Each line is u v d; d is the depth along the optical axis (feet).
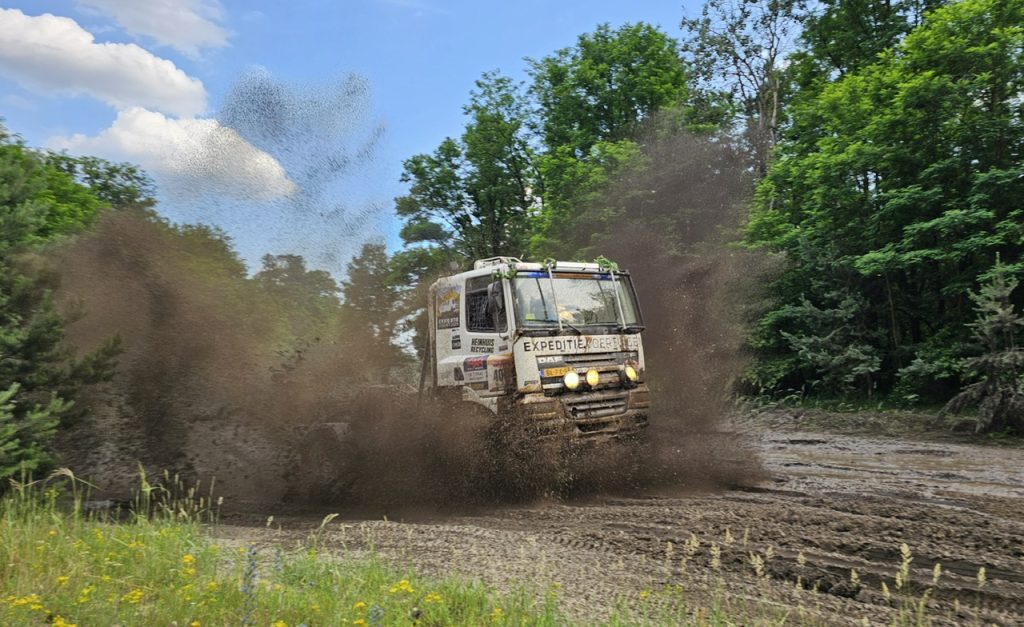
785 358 74.43
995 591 16.35
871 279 70.90
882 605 15.99
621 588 17.19
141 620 13.94
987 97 63.82
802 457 41.83
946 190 65.51
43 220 29.43
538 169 101.09
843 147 71.61
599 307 33.65
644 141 86.22
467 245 121.90
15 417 26.20
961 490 29.48
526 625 14.12
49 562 16.79
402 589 15.75
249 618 13.83
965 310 65.21
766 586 17.13
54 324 27.12
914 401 64.08
